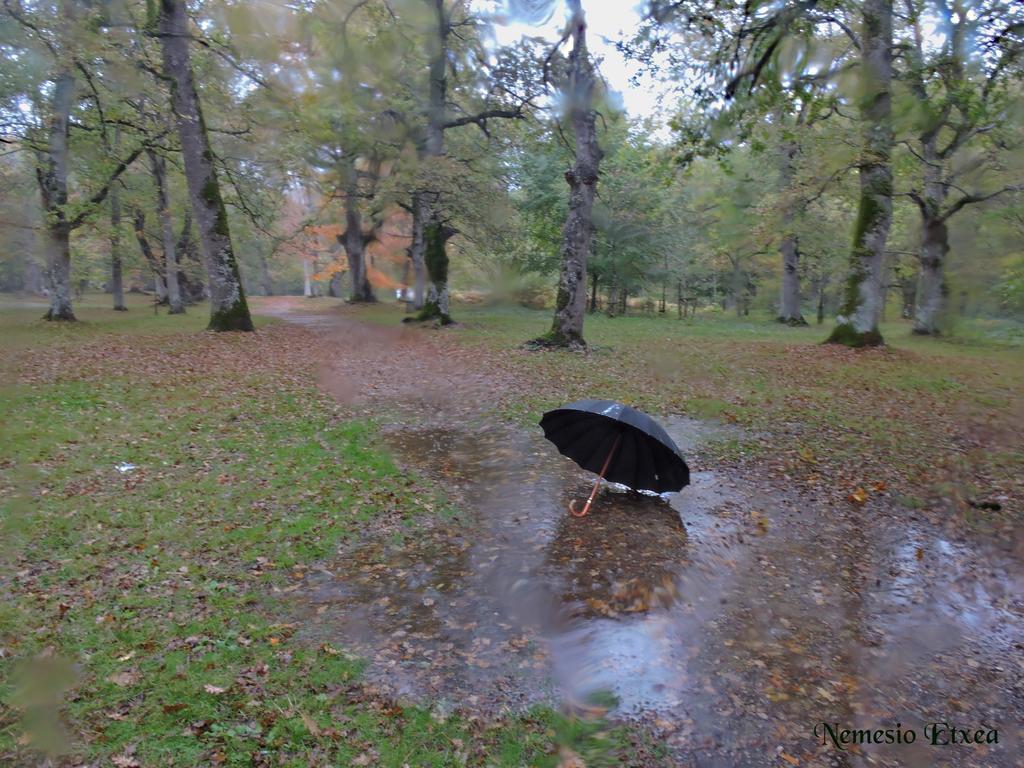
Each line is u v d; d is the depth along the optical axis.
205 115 18.39
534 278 30.75
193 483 6.08
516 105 20.23
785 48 8.46
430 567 4.77
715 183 28.91
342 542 5.08
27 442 6.89
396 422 8.76
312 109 18.12
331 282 46.19
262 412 8.86
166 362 12.28
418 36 18.84
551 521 5.60
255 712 3.10
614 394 10.41
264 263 45.06
